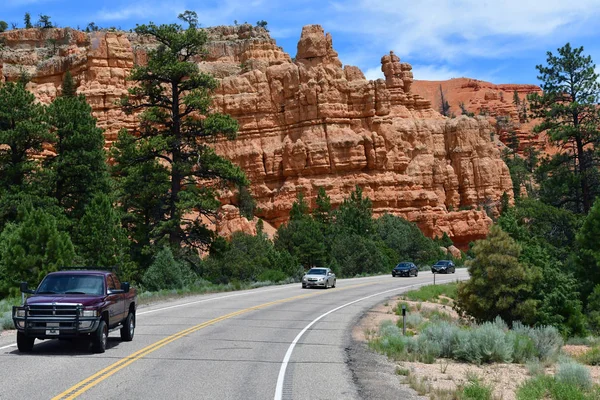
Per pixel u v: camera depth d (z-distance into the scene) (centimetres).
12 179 4138
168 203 4659
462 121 11881
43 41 11938
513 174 13675
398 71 12381
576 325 2602
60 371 1130
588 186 4341
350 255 6825
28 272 2923
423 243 8600
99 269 1555
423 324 2195
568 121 4619
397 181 10731
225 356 1352
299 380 1106
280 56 12250
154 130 4666
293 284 4894
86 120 4400
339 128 10788
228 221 8506
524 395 1084
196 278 4325
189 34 4519
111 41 10244
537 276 2606
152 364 1226
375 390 1052
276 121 10981
